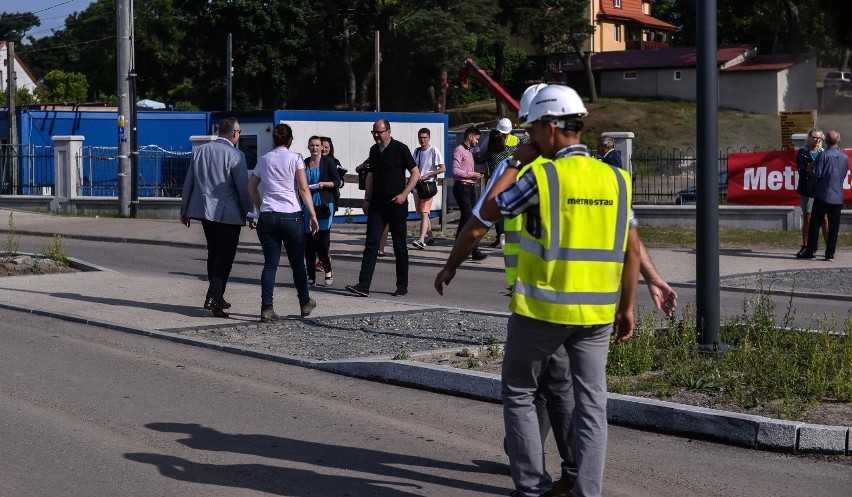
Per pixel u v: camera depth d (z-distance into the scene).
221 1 63.47
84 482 5.61
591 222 4.70
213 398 7.53
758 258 17.11
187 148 35.78
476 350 8.66
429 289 13.88
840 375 7.25
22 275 14.20
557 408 5.26
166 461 6.00
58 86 75.56
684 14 86.94
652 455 6.21
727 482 5.71
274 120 25.36
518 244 5.09
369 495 5.46
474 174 16.53
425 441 6.48
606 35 77.69
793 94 62.53
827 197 16.48
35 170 32.31
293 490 5.52
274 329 10.09
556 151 4.88
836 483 5.70
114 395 7.57
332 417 7.04
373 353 8.83
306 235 13.73
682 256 17.59
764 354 7.90
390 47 64.62
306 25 65.44
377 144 12.66
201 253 18.80
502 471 5.89
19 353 9.03
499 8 60.50
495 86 40.72
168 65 72.12
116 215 27.94
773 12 70.50
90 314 10.90
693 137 55.97
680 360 7.99
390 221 12.72
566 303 4.68
